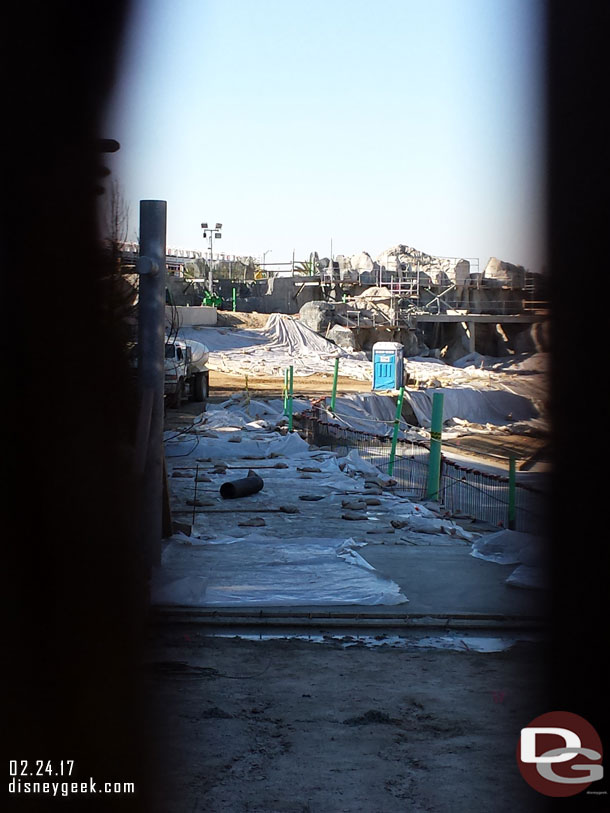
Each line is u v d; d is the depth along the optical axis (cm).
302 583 863
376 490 1455
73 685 549
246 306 6134
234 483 1370
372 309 6044
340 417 2681
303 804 430
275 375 4162
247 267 6769
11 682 543
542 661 646
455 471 1730
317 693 590
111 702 538
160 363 820
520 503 1370
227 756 482
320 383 3941
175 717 530
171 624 728
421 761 483
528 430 3234
